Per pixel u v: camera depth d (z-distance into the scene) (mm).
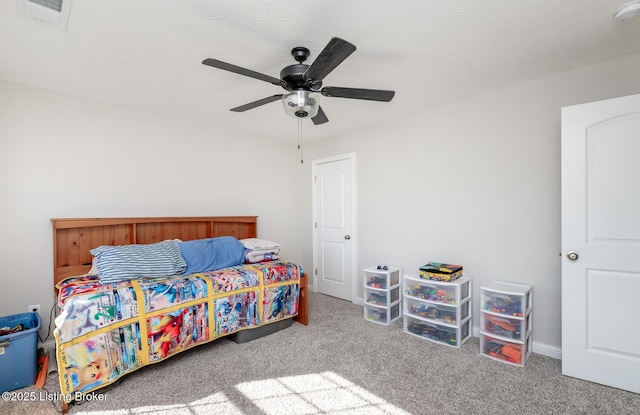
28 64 2176
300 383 2080
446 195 3031
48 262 2598
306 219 4590
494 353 2416
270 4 1551
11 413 1766
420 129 3225
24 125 2508
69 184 2705
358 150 3852
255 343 2699
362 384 2064
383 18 1674
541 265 2480
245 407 1832
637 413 1744
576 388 1992
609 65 2174
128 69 2264
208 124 3627
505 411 1773
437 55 2088
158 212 3227
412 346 2643
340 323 3188
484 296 2479
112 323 1967
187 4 1547
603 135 2018
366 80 2473
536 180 2504
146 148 3152
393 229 3482
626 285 1954
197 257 2832
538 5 1583
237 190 3914
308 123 3627
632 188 1930
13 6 1557
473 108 2842
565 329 2143
